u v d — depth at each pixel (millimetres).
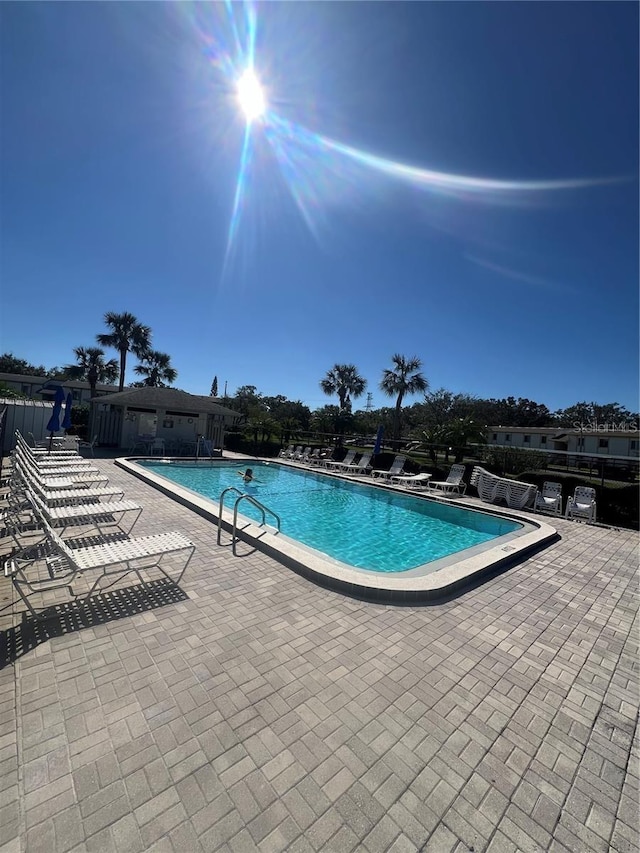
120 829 1665
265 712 2414
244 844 1637
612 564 6195
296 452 19781
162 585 4176
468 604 4324
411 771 2066
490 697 2748
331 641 3301
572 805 1941
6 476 9180
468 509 10172
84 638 3111
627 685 3000
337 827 1736
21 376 35000
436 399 37625
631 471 13281
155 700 2455
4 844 1573
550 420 52688
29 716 2271
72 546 5238
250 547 5598
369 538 8070
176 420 20547
